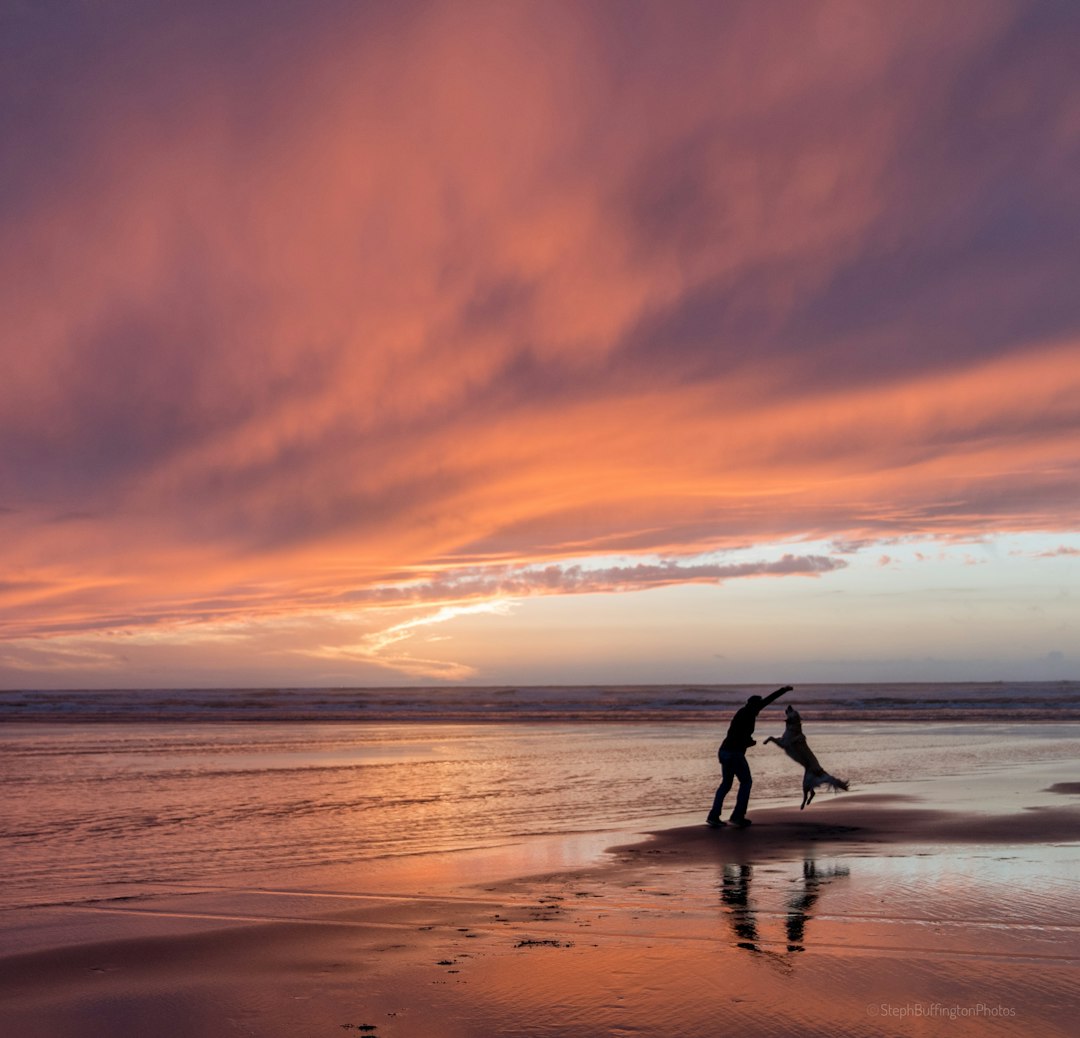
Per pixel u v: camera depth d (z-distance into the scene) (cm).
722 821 1198
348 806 1421
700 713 5372
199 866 948
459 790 1628
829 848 976
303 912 729
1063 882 773
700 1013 475
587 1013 479
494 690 11456
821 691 10538
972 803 1335
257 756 2389
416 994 517
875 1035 442
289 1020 482
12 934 672
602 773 1917
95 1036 466
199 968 578
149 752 2536
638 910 705
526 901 749
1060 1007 474
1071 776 1745
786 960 559
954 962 550
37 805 1442
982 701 6291
